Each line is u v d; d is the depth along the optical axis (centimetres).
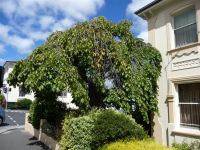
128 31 1305
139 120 1309
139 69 1237
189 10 1209
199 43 1115
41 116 1605
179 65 1198
